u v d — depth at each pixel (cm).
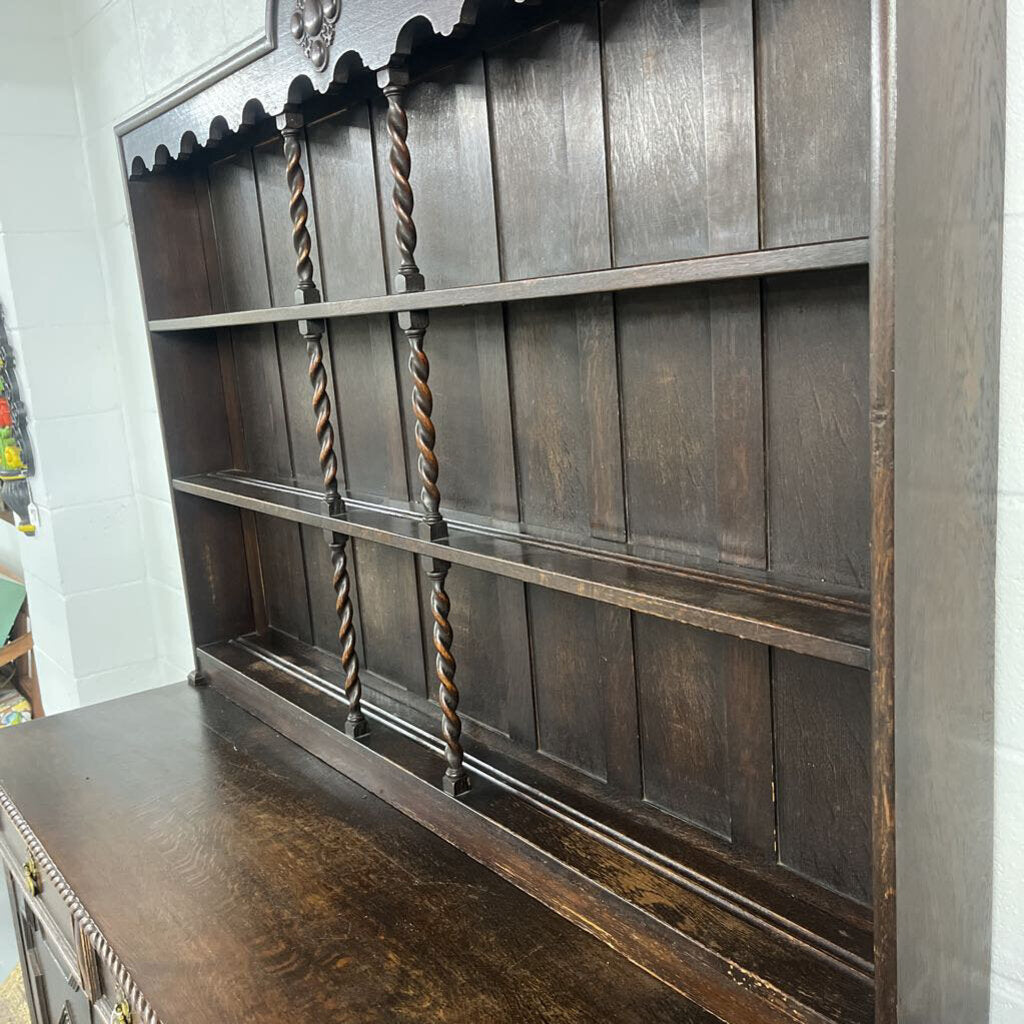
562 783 133
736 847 114
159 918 121
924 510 78
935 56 73
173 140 169
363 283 158
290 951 113
